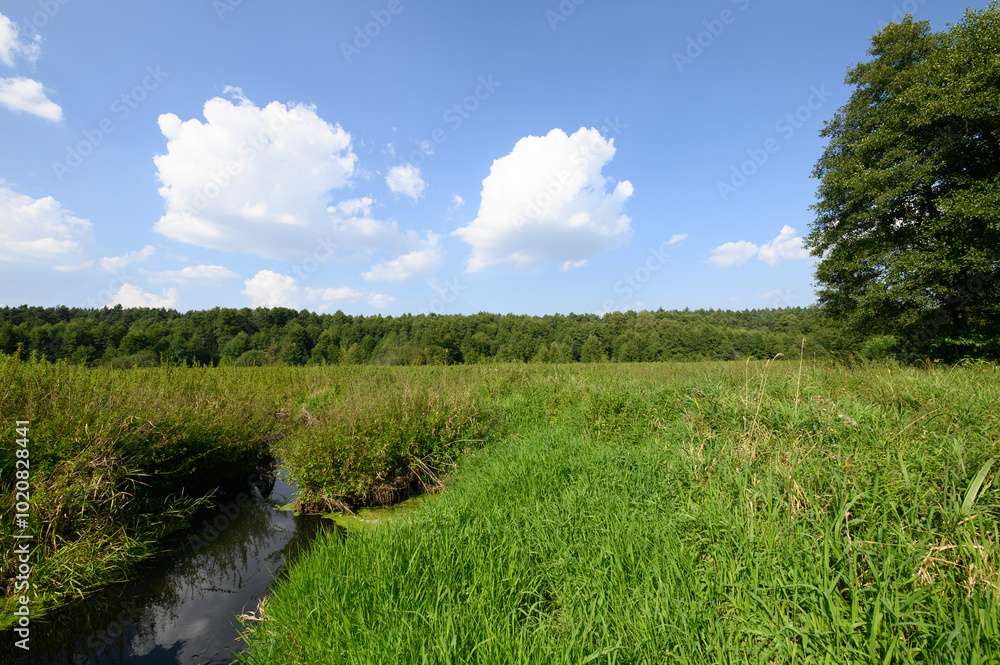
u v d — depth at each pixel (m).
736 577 2.78
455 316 42.12
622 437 6.85
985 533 2.55
